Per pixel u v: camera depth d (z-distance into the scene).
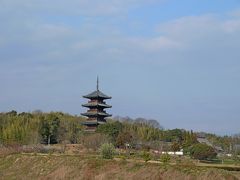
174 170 54.72
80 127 141.62
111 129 113.88
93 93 138.50
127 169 59.91
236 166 74.12
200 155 94.00
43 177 67.56
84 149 99.19
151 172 55.97
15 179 70.38
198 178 50.78
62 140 125.19
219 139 152.00
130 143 108.44
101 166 64.12
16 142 108.62
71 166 67.81
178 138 132.50
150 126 154.25
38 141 117.56
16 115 159.88
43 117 143.00
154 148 111.44
